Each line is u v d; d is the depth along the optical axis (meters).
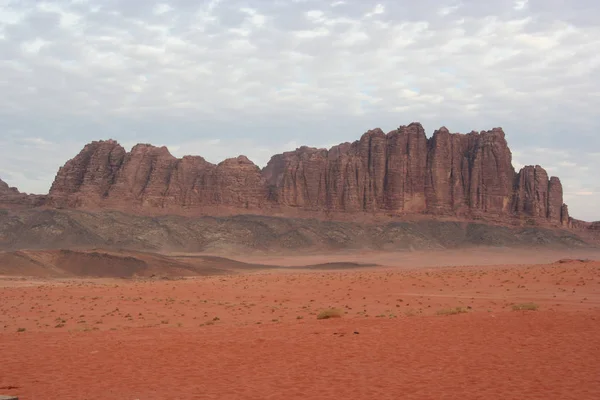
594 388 19.80
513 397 18.78
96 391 20.72
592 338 28.98
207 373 23.56
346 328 34.97
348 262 196.88
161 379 22.61
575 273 89.38
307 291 78.81
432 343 28.89
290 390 20.28
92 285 101.06
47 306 62.75
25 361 26.84
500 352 26.23
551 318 36.53
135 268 153.38
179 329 38.88
